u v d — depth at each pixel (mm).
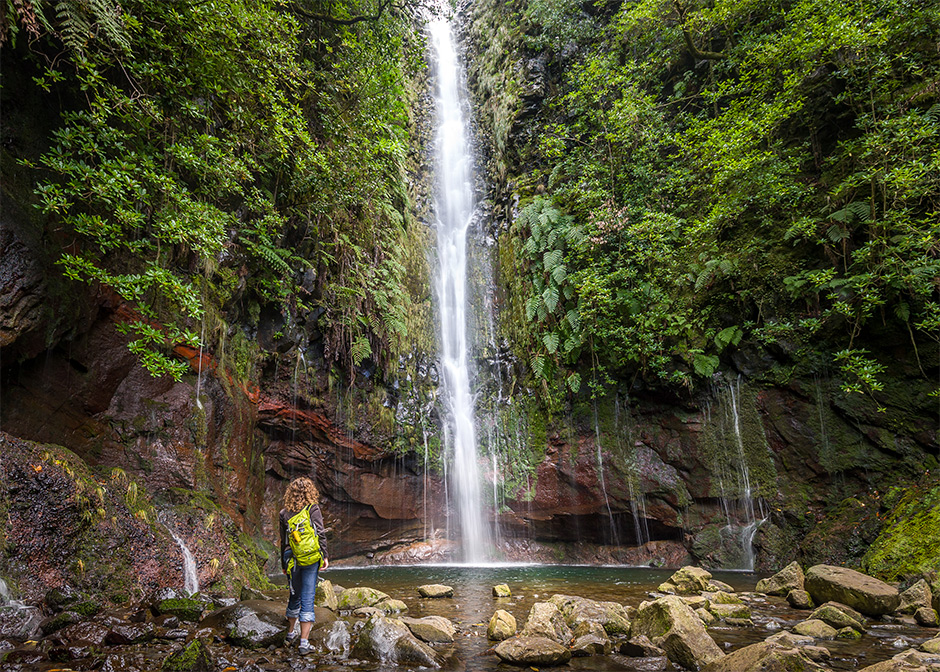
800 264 11539
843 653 4637
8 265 6094
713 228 12359
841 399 10766
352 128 11727
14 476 5367
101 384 7695
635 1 15703
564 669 4316
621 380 13445
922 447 9859
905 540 8328
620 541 13234
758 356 11914
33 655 4059
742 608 6098
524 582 9289
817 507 10703
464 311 16344
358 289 12492
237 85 8227
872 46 10750
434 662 4312
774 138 13000
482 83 20641
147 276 6184
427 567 12125
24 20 5602
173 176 7504
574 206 15406
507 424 14516
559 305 14320
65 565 5461
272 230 10250
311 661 4281
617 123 14336
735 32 14188
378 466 13281
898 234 9984
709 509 12102
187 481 8320
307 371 12070
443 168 18969
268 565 10516
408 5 12992
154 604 5336
